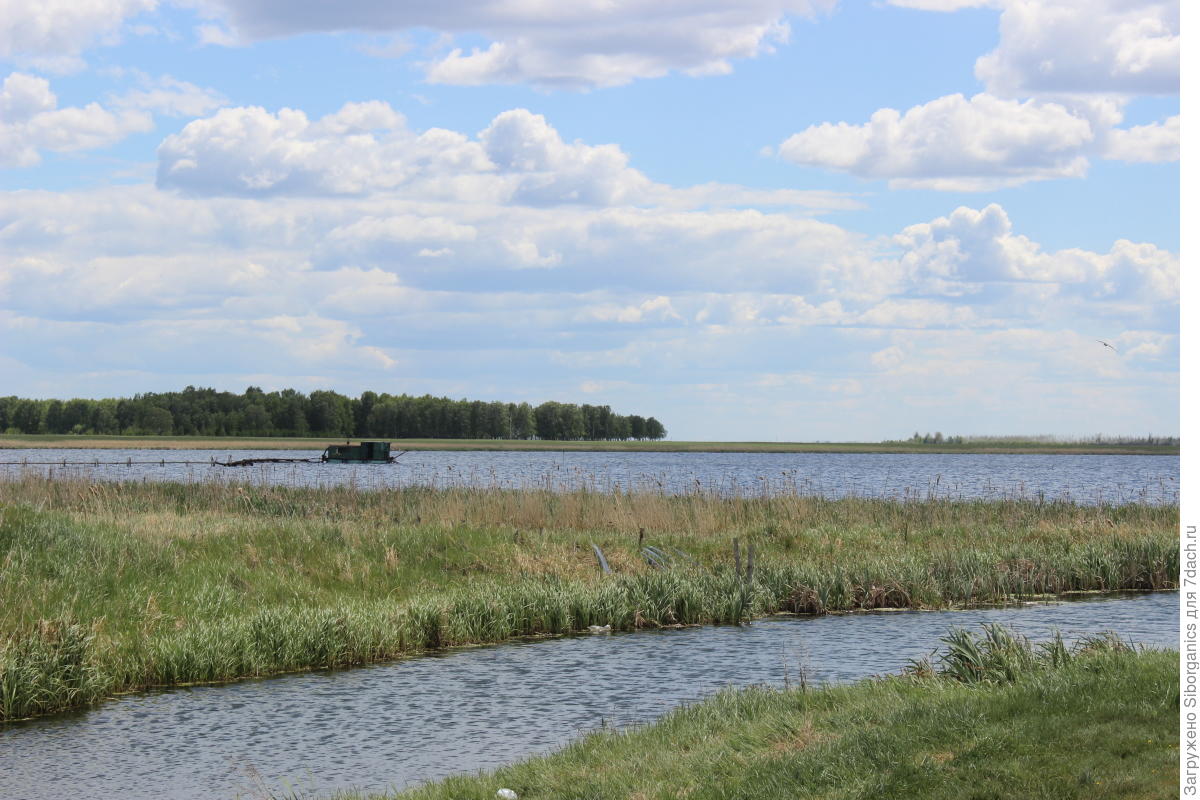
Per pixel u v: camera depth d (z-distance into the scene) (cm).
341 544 2489
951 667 1412
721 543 2902
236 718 1470
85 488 3347
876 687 1327
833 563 2683
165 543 2242
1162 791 833
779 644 1992
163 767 1252
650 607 2250
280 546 2395
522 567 2505
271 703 1554
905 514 3597
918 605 2484
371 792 1146
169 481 4234
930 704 1128
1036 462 16900
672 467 11588
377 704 1544
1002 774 895
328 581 2283
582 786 998
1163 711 1015
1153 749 920
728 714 1277
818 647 1958
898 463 15262
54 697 1513
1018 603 2530
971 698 1140
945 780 900
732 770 1010
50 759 1287
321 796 1141
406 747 1325
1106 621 2227
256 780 1201
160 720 1461
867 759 968
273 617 1859
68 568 1936
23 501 2661
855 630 2148
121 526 2367
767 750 1073
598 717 1455
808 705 1273
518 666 1808
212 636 1767
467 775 1127
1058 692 1102
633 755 1102
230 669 1727
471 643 2034
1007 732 985
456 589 2306
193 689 1648
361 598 2211
